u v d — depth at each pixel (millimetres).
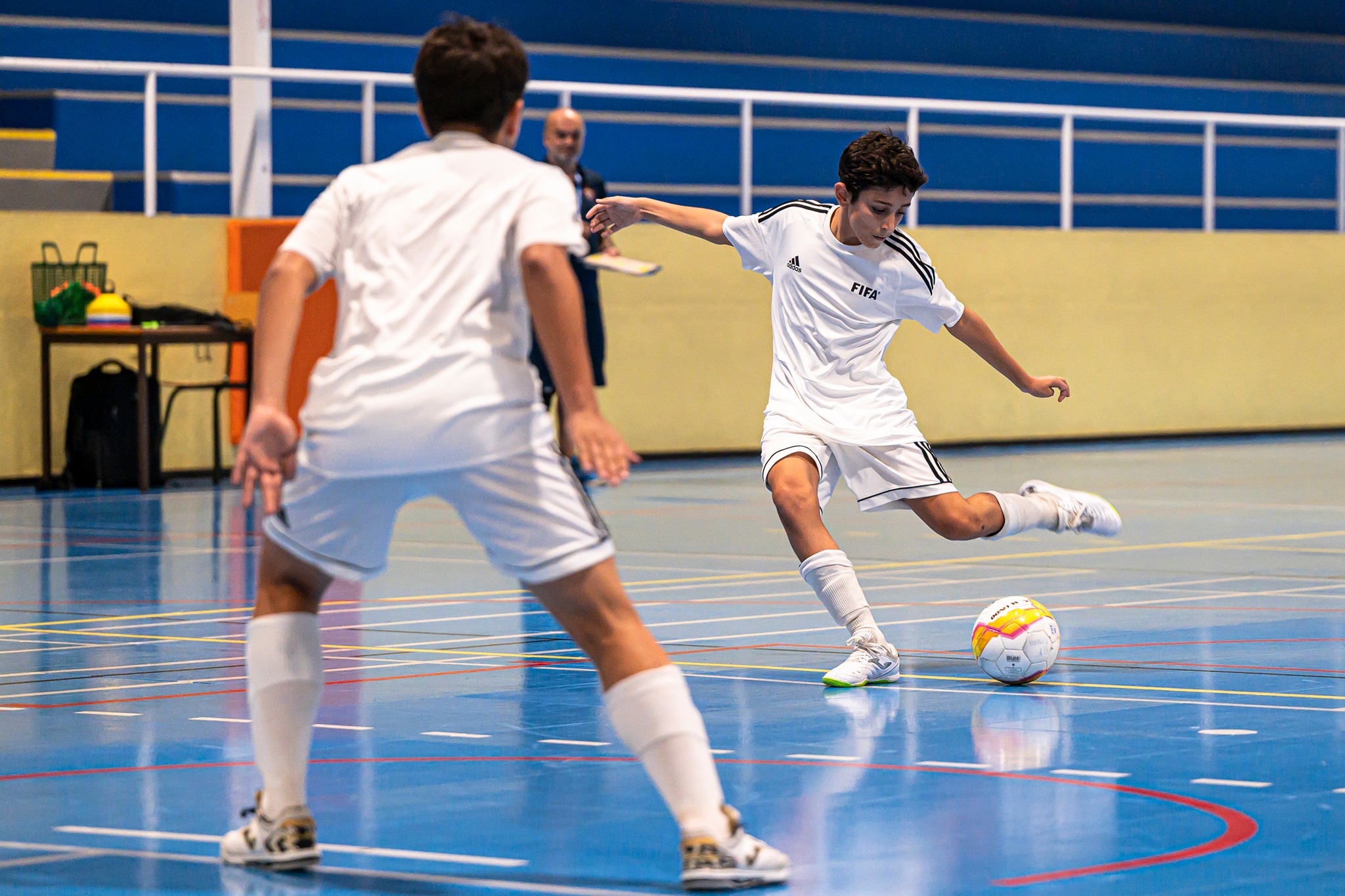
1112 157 35375
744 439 27906
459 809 6750
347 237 5953
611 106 31562
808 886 5629
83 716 8711
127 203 27000
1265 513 19281
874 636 9609
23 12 27688
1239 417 31859
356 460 5738
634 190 30938
